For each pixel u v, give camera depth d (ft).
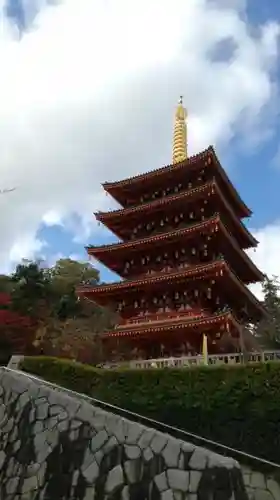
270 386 61.16
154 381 69.26
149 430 42.68
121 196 134.62
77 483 42.88
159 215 123.54
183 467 38.93
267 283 160.76
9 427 52.37
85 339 141.69
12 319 139.74
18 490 45.88
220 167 121.29
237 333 98.32
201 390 65.26
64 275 182.50
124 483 40.65
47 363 76.02
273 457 56.08
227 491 36.06
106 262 124.77
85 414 47.21
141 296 112.57
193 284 105.70
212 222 105.09
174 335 100.68
